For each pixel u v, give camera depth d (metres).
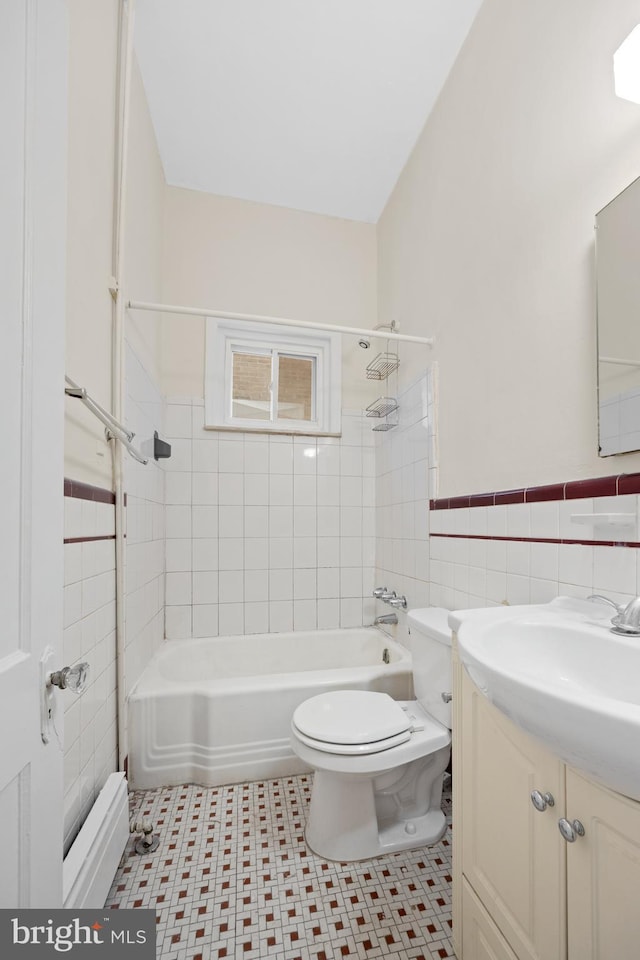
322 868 1.29
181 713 1.75
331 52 1.77
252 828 1.47
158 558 2.27
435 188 1.99
